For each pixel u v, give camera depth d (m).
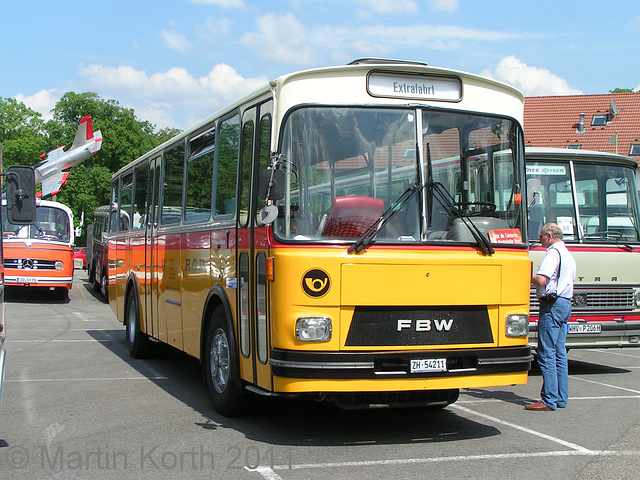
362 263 5.86
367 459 5.75
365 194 6.13
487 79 6.71
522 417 7.48
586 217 10.41
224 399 7.17
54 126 60.81
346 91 6.25
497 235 6.45
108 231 14.77
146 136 63.62
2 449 6.07
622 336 10.19
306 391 5.69
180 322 8.95
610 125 47.81
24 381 9.38
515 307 6.36
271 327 5.93
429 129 6.41
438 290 6.04
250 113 6.85
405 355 5.88
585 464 5.70
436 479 5.23
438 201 6.30
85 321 17.39
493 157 6.67
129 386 9.07
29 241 21.98
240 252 6.79
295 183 6.01
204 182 8.21
